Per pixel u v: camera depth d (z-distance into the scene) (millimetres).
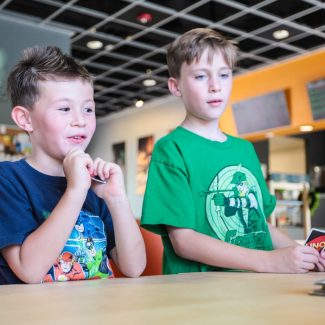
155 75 7480
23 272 902
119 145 10203
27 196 1050
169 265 1312
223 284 761
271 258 1071
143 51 6398
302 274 1001
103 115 10469
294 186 4953
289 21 5520
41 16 5203
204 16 5348
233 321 462
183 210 1257
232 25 5609
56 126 1075
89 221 1136
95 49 6320
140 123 9625
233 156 1501
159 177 1345
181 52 1474
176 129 1511
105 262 1137
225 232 1376
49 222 926
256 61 6977
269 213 1586
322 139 9734
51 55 1125
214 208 1381
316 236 1168
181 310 520
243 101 7578
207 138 1487
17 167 1093
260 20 5508
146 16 5289
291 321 462
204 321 462
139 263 1090
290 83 6906
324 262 1104
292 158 9789
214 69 1445
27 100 1104
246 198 1448
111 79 7707
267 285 747
